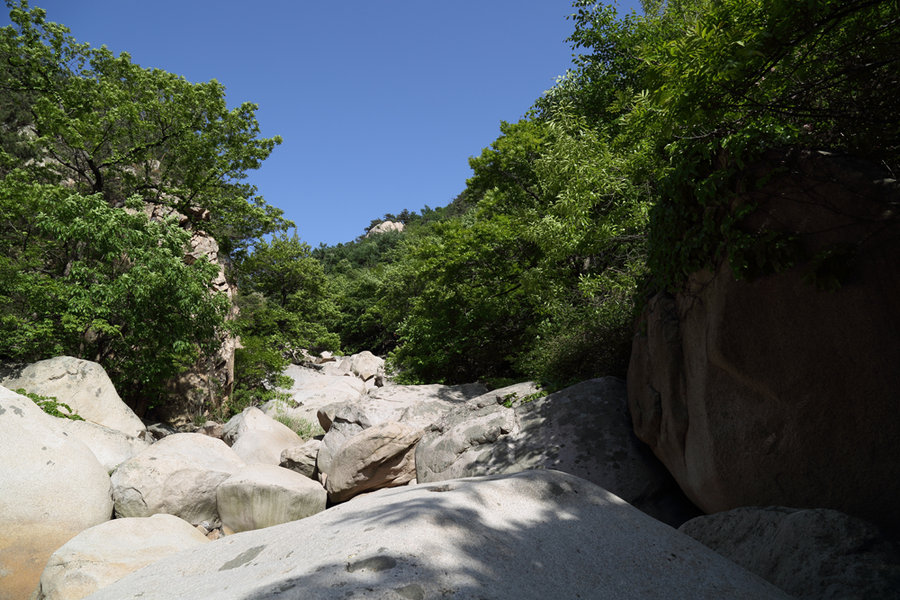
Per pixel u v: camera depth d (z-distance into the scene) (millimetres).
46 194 15102
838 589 2824
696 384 4914
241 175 23016
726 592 2453
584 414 7203
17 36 19781
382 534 2361
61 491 6488
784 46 3863
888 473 3717
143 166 21734
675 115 4535
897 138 4348
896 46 4066
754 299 4312
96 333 15156
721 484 4465
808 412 3994
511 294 17531
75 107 19531
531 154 17906
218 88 21422
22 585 5523
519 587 2131
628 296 9008
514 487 3166
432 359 17297
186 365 17469
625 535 2803
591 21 18188
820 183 4203
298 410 19344
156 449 8250
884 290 3838
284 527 3076
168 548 5078
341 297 50375
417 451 8594
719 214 4750
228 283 23859
